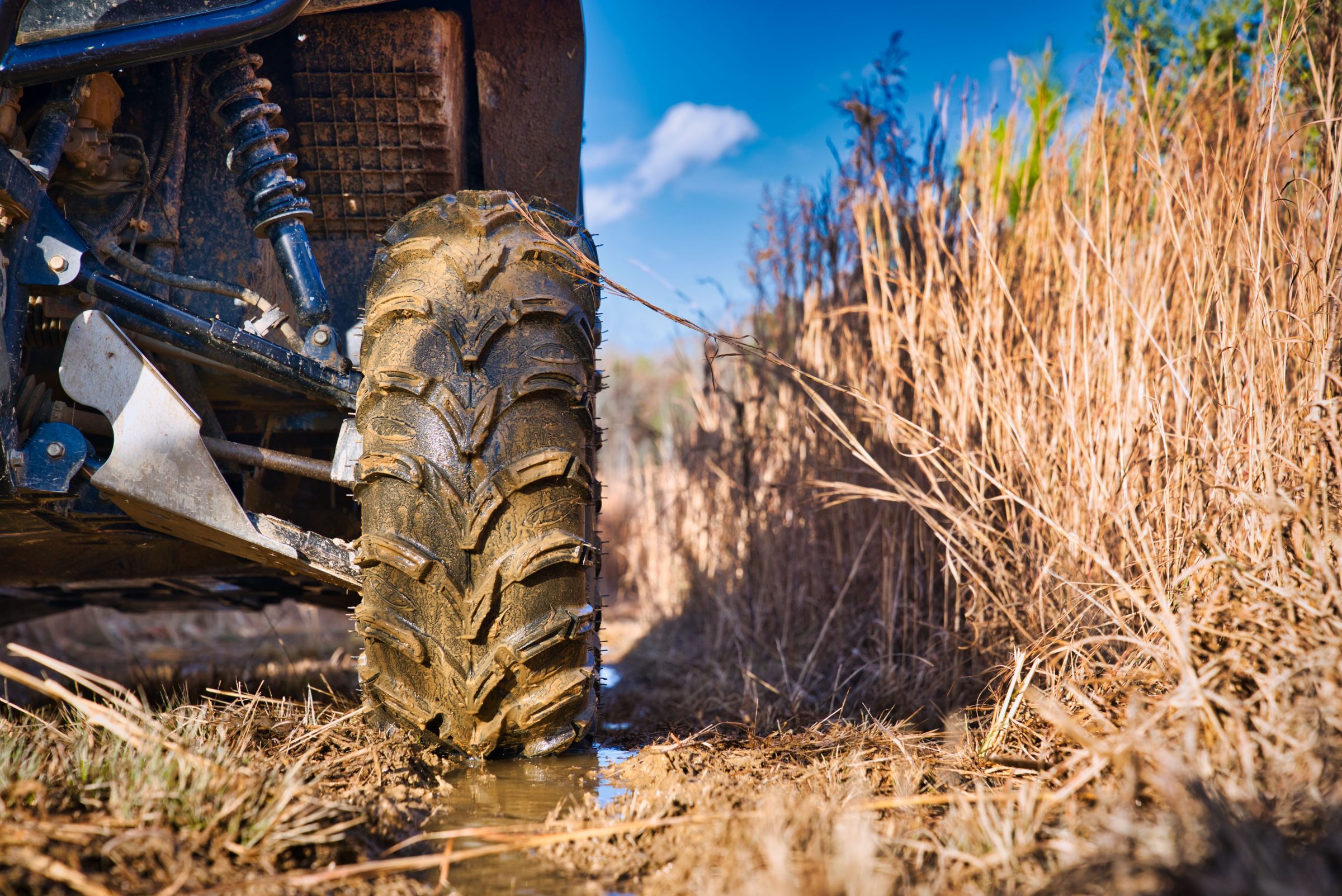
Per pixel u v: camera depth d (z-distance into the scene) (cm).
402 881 154
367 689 221
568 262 238
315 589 331
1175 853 125
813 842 151
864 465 416
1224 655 183
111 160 265
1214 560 202
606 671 545
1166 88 369
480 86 306
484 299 223
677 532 660
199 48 230
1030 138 417
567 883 156
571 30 300
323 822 167
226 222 279
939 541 359
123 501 226
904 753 215
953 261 370
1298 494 212
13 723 213
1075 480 303
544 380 217
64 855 141
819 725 260
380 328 225
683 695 409
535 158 314
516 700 214
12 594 349
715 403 613
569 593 213
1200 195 301
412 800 197
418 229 239
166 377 260
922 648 360
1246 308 312
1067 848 140
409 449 211
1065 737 211
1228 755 159
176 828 157
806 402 471
